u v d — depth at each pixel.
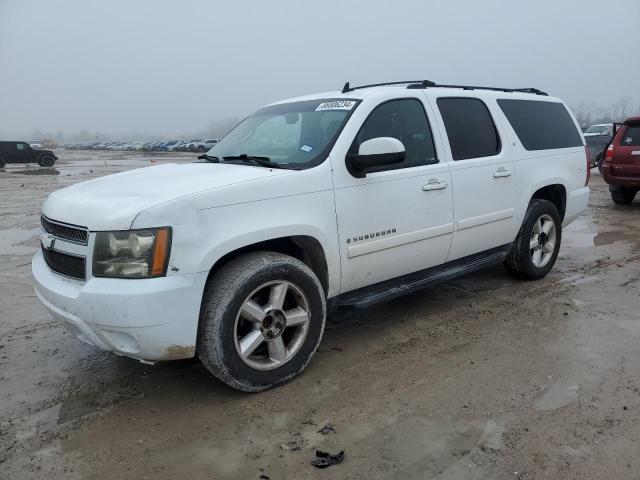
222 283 3.05
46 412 3.12
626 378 3.33
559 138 5.57
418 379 3.39
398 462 2.57
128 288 2.78
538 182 5.11
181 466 2.60
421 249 4.10
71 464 2.63
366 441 2.75
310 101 4.28
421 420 2.93
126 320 2.78
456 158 4.37
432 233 4.12
